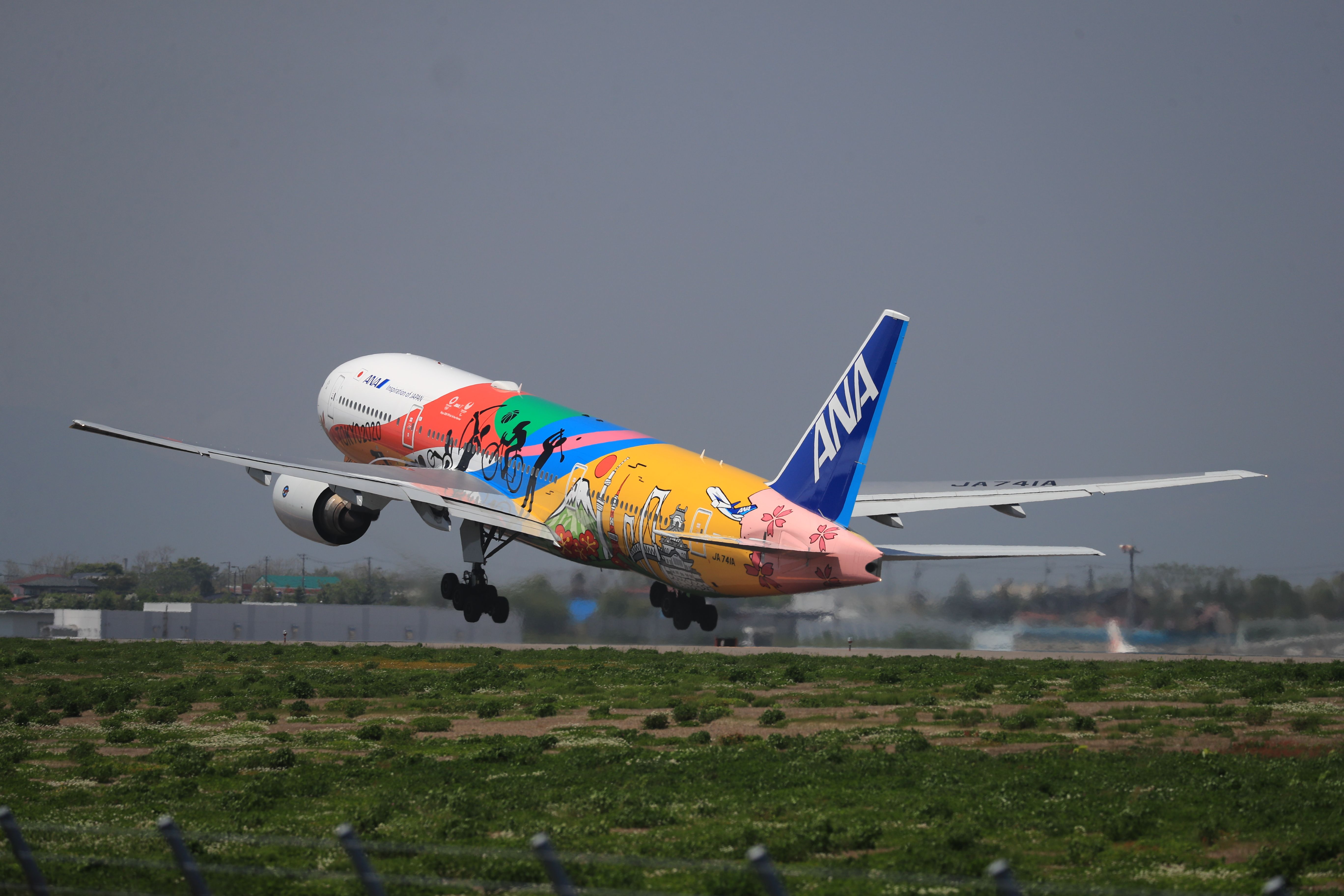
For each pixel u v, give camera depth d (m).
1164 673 134.25
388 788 73.31
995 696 115.62
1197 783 69.81
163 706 113.88
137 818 63.81
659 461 140.38
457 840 58.28
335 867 54.09
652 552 136.75
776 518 122.19
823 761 78.25
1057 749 82.12
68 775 78.38
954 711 103.50
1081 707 108.88
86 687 123.88
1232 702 111.94
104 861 53.47
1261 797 65.94
